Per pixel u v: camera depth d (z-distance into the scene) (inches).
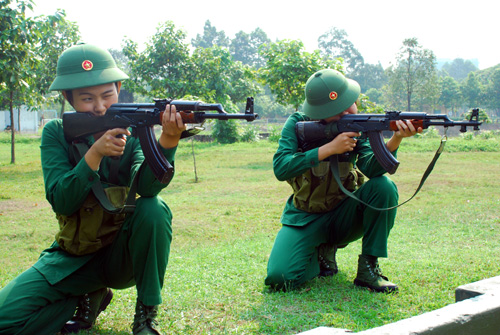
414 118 136.7
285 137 162.4
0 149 956.0
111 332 123.1
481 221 277.6
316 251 166.1
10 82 515.5
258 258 202.1
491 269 172.6
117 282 123.3
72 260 116.8
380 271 156.3
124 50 791.7
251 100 105.0
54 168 117.3
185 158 692.1
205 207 346.0
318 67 603.2
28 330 109.4
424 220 286.7
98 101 120.6
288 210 171.3
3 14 476.1
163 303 142.1
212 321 128.0
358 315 129.3
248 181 475.5
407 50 2149.4
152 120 110.6
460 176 491.5
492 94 3075.8
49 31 524.4
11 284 111.8
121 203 121.3
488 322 84.6
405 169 557.9
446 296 143.6
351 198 161.8
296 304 139.6
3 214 334.6
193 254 218.5
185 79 807.1
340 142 145.4
